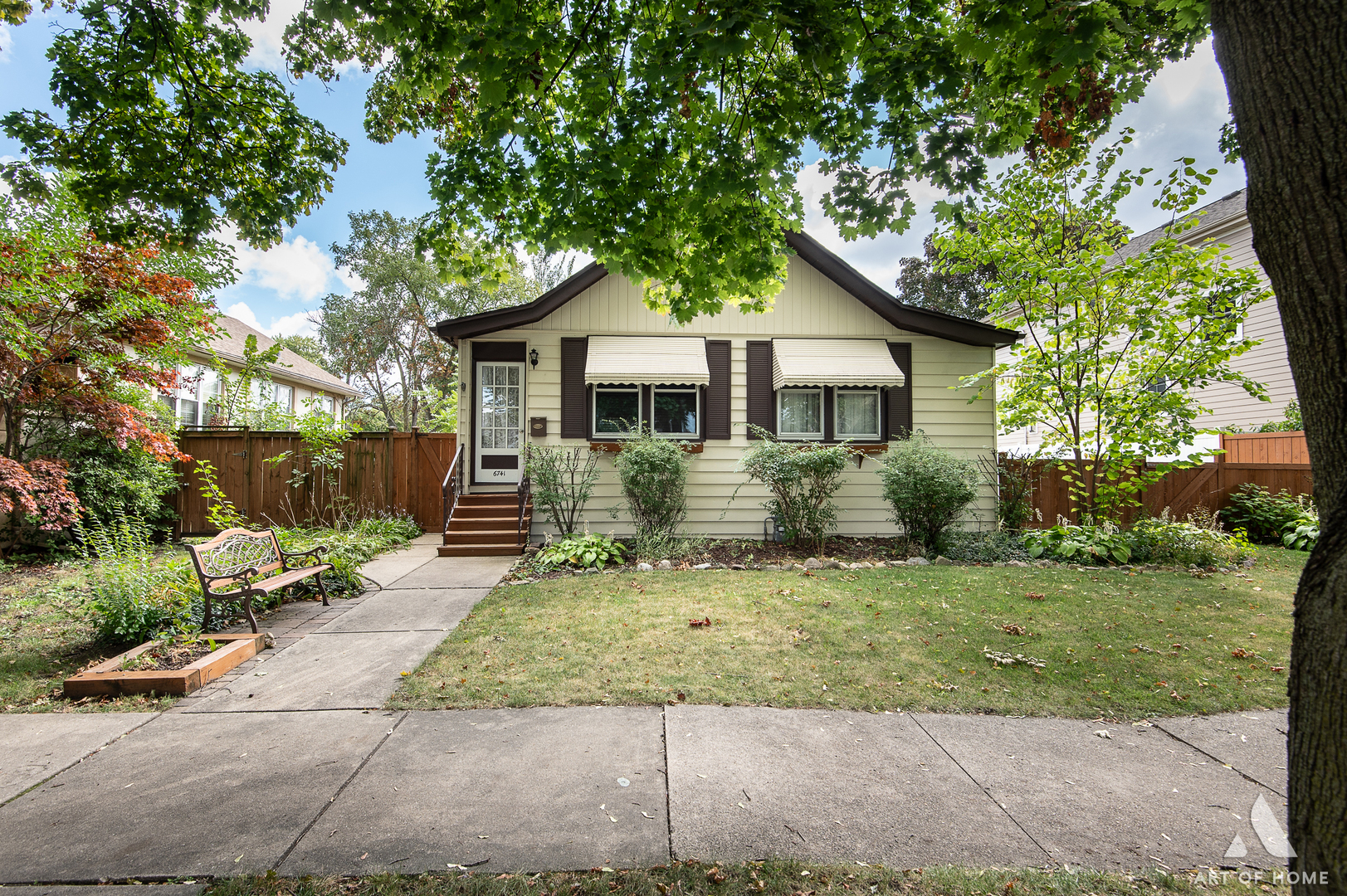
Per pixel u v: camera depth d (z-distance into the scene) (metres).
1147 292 8.19
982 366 10.88
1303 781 1.51
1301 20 1.52
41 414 8.80
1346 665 1.42
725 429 10.55
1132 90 4.52
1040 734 3.46
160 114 4.60
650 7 3.87
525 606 6.16
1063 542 8.41
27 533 8.95
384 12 3.42
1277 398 13.34
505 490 10.77
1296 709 1.55
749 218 4.32
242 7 4.15
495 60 3.35
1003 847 2.44
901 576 7.36
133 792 2.84
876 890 2.17
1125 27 2.98
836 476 10.51
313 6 3.43
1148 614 5.66
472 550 9.43
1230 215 14.27
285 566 6.34
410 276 27.94
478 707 3.81
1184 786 2.92
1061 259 8.88
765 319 10.65
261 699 3.96
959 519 10.24
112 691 4.00
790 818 2.63
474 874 2.27
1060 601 6.12
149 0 4.07
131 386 9.38
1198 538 8.23
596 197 4.05
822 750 3.25
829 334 10.72
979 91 3.91
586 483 9.84
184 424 13.66
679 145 4.12
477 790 2.86
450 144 4.70
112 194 4.59
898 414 10.73
